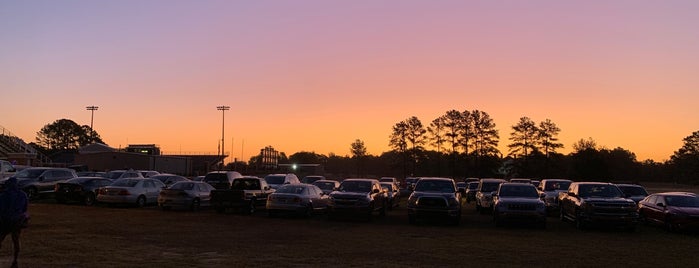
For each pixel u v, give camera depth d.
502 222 21.30
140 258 12.12
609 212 19.84
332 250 14.00
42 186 31.31
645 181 127.81
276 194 23.89
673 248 15.70
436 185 23.02
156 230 17.78
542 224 20.97
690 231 19.69
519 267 12.00
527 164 87.44
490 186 30.06
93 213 23.67
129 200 27.27
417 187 23.03
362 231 18.84
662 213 20.80
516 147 88.69
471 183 43.09
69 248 13.36
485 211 28.53
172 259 12.08
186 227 18.94
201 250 13.55
